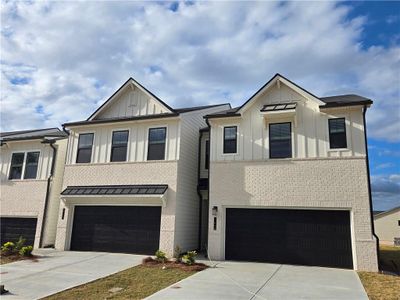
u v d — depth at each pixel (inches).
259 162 546.6
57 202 708.0
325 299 291.4
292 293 311.0
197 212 661.3
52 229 689.6
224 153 573.6
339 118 515.5
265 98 574.6
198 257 562.3
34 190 707.4
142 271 418.9
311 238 499.5
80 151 673.6
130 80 668.7
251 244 530.3
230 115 573.3
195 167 667.4
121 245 597.9
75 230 640.4
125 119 631.2
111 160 642.2
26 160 738.2
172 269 431.5
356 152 494.3
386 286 348.8
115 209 621.0
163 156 605.0
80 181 652.7
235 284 347.9
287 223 518.3
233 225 548.7
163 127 619.5
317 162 511.5
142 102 662.5
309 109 537.6
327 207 492.4
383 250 853.2
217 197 558.6
